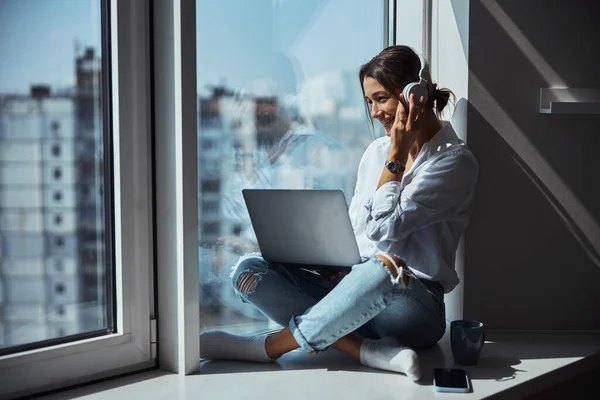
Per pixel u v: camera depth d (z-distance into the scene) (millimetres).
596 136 2305
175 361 1902
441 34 2477
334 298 1855
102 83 1822
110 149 1847
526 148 2301
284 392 1731
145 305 1907
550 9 2271
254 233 2205
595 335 2326
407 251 2059
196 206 1878
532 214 2318
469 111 2283
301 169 2322
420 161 2102
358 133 2471
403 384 1795
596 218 2326
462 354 1956
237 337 2006
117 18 1796
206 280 2113
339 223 1922
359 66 2453
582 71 2293
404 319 1994
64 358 1743
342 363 1983
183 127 1826
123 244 1854
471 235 2320
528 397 2031
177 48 1811
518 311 2344
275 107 2223
